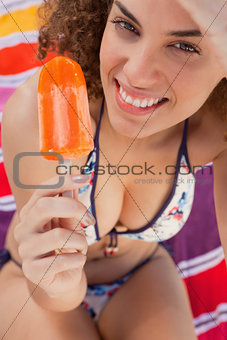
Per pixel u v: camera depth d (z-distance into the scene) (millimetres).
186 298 1175
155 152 1056
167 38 858
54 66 903
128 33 885
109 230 1110
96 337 1097
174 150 1065
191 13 820
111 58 906
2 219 1440
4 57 1762
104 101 1029
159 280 1171
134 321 1129
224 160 1082
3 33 1839
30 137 1002
